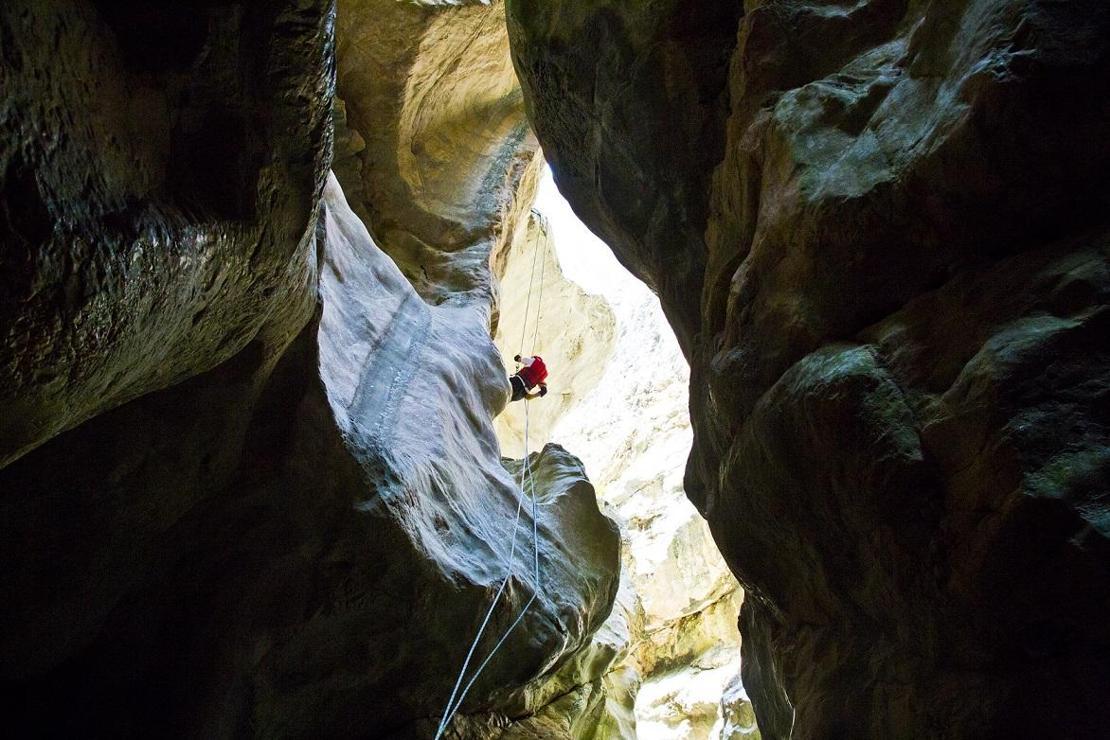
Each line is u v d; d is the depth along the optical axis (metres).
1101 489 2.62
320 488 4.70
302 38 2.90
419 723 5.47
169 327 2.93
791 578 4.47
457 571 5.36
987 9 3.31
